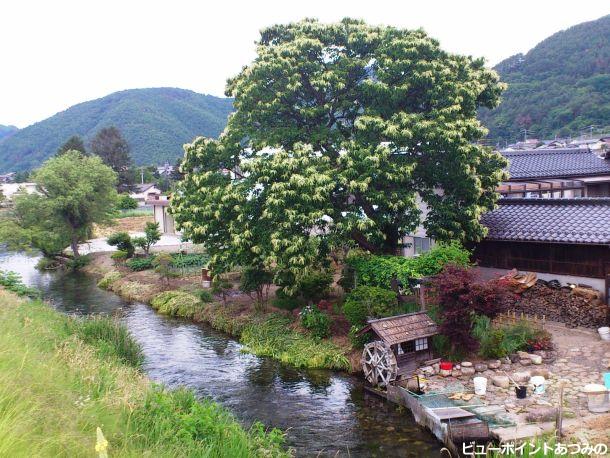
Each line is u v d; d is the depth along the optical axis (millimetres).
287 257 18281
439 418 12031
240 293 26750
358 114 20844
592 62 100875
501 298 15570
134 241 39906
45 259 44781
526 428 11406
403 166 18453
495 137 95438
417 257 18906
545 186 26516
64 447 5852
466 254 18516
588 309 17391
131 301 29688
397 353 15547
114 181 46375
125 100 169500
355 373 17047
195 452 7137
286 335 20172
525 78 108438
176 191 22312
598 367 14242
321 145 21234
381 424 13211
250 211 19141
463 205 20438
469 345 15656
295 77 19719
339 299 22156
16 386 6738
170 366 18250
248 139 21266
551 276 19406
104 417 7414
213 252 21484
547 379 13930
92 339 15516
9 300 16969
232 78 22156
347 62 20516
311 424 13383
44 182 42344
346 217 18719
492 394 13539
